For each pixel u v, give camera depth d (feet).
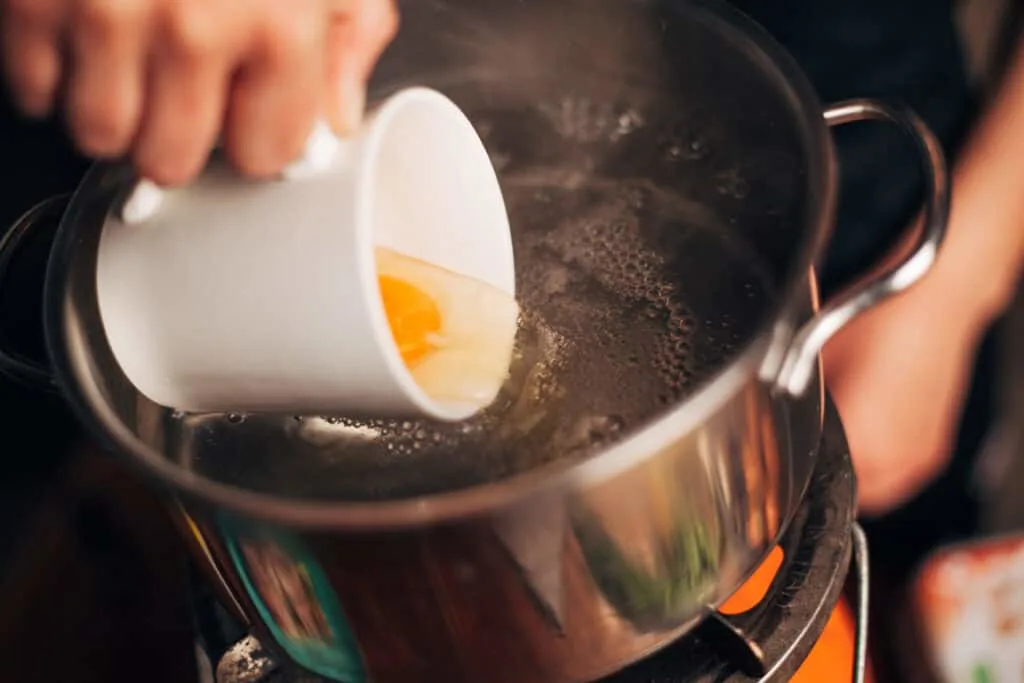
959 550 2.14
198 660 1.85
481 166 1.82
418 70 2.02
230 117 1.56
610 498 1.54
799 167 1.73
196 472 1.79
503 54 1.99
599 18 1.91
